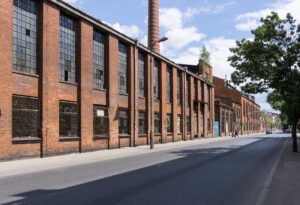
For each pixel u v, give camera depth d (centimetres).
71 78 2705
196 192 1097
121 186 1201
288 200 977
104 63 3167
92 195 1041
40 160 2131
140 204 924
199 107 5916
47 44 2397
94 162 2102
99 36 3109
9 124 2061
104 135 3078
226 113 8450
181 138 5088
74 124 2694
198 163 1981
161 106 4391
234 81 3275
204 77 6700
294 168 1733
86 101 2811
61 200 970
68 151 2589
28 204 923
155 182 1291
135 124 3606
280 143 4484
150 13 5784
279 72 2997
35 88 2297
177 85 5038
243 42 3250
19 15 2227
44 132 2331
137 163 2000
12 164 1888
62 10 2580
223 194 1067
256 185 1232
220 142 4772
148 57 4000
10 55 2095
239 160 2166
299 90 2667
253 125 13100
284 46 3038
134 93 3612
